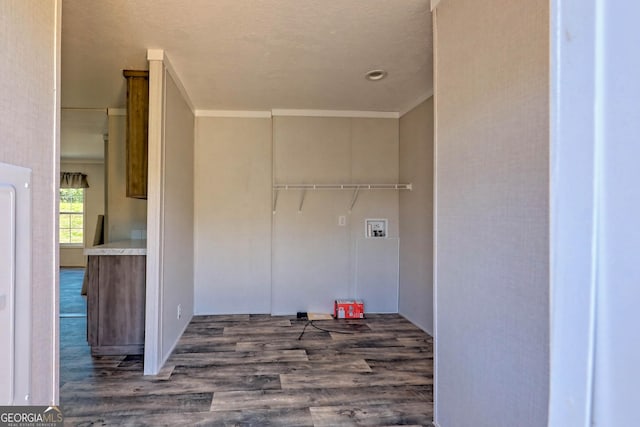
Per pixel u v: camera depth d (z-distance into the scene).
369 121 4.20
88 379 2.45
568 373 0.37
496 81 1.37
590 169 0.35
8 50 0.85
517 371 1.25
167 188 2.77
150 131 2.53
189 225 3.72
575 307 0.37
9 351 0.81
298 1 1.95
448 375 1.76
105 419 1.96
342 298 4.15
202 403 2.14
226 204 4.08
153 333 2.54
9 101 0.85
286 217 4.10
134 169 2.76
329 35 2.33
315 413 2.05
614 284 0.33
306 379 2.47
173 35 2.31
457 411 1.67
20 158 0.89
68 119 4.35
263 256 4.13
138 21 2.13
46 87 1.00
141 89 2.82
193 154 3.91
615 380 0.33
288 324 3.73
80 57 2.61
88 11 2.02
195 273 4.03
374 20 2.15
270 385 2.38
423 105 3.59
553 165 0.39
